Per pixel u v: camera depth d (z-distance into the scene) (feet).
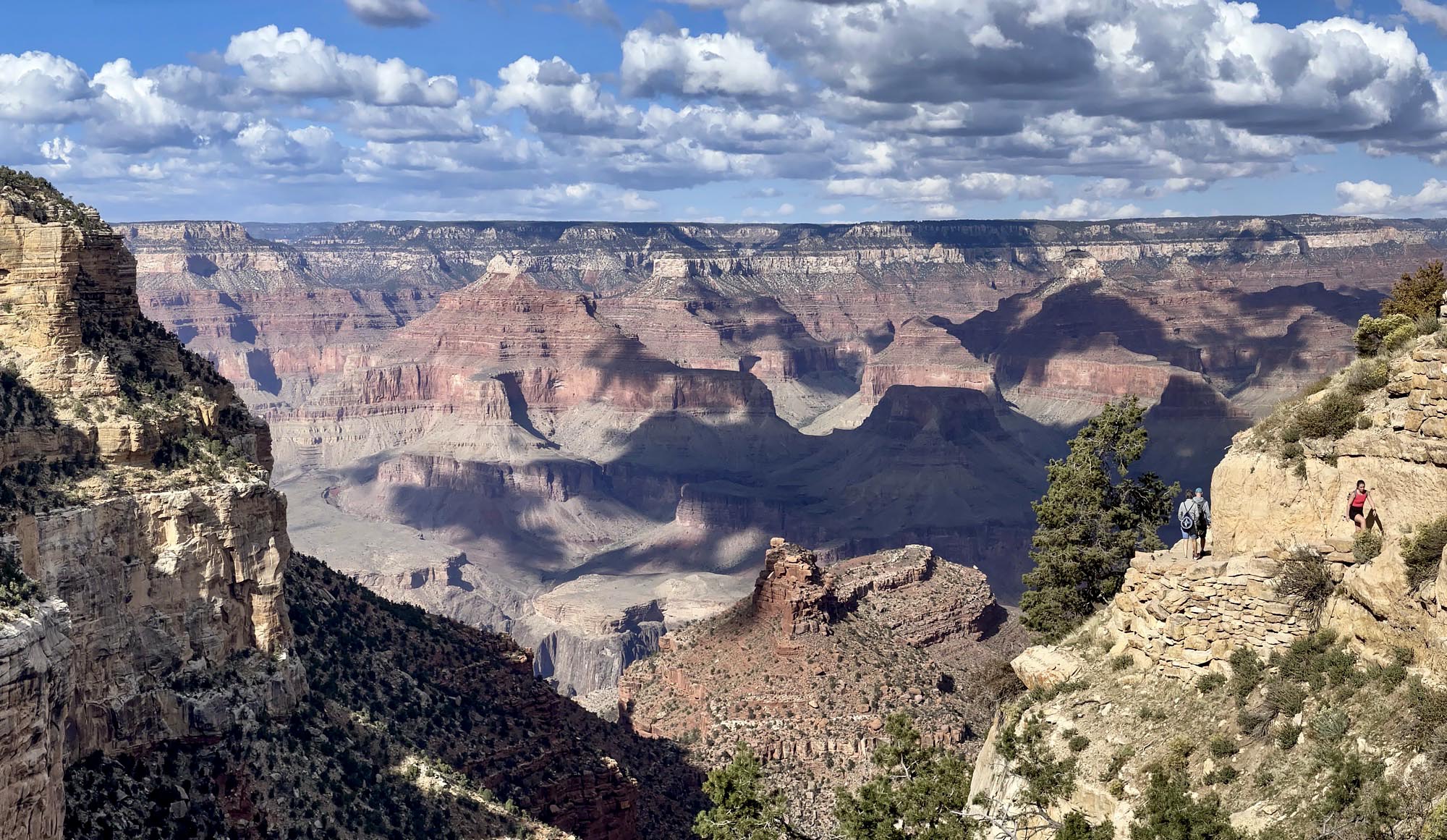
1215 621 172.55
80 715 229.25
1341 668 159.12
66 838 217.56
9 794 168.25
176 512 247.91
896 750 202.80
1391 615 157.69
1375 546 165.07
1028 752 181.57
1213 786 161.07
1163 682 176.04
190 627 250.78
